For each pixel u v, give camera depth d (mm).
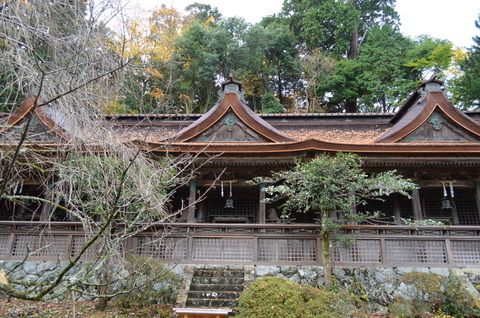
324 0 38188
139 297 9438
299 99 35469
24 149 5395
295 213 15656
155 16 12055
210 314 7168
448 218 14930
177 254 11016
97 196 6246
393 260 10664
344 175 10094
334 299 8055
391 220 15391
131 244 10961
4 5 5207
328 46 39312
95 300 10055
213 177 13789
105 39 5816
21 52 5246
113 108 7398
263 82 33125
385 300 9914
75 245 11008
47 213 13016
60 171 5820
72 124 5844
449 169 13188
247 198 16141
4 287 4527
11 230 11211
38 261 10797
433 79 14414
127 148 6129
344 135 16625
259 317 7219
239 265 10672
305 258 10812
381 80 34219
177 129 17297
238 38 32781
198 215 15547
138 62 6988
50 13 5656
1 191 4176
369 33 37219
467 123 13758
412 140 13828
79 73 5559
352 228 10914
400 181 10070
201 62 29453
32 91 5695
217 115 13977
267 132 13625
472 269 10398
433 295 9383
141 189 5613
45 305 9523
